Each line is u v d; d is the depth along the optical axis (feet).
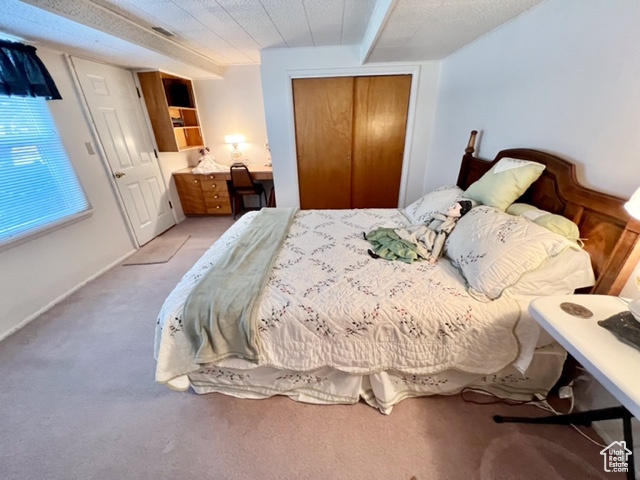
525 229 4.12
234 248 5.65
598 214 3.77
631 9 3.28
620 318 2.92
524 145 5.32
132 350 5.82
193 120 13.66
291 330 3.99
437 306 3.97
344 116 10.46
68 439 4.17
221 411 4.53
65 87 7.84
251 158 14.39
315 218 7.61
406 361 4.07
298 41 8.73
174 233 12.14
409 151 10.77
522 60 5.26
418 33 6.30
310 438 4.10
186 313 4.02
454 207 5.41
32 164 6.93
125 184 10.09
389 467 3.74
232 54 10.50
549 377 4.35
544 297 3.41
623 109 3.47
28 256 6.82
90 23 5.74
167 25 7.17
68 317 6.87
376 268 4.98
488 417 4.30
